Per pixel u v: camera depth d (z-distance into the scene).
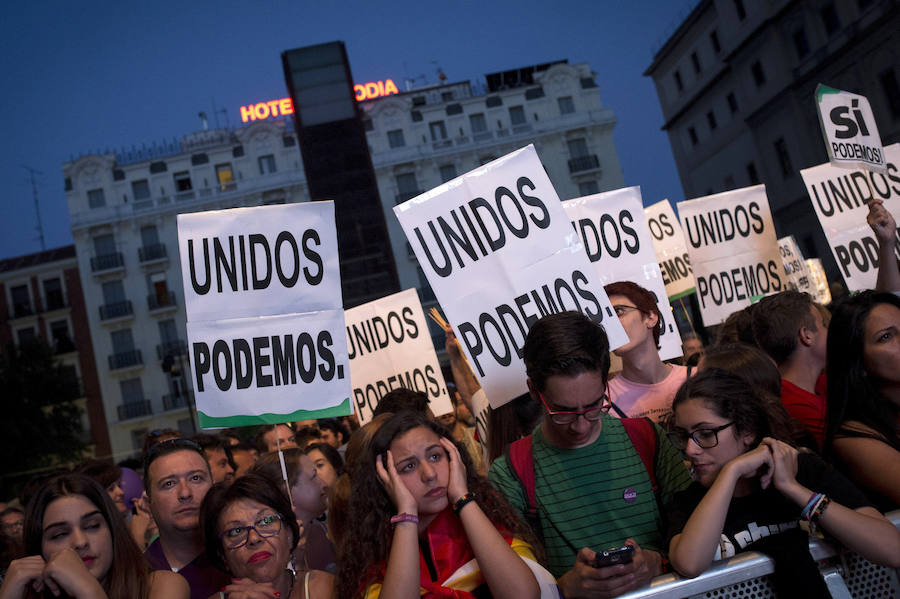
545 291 3.23
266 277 3.30
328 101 19.48
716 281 4.92
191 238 3.26
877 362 2.58
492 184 3.33
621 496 2.54
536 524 2.58
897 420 2.66
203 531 2.72
